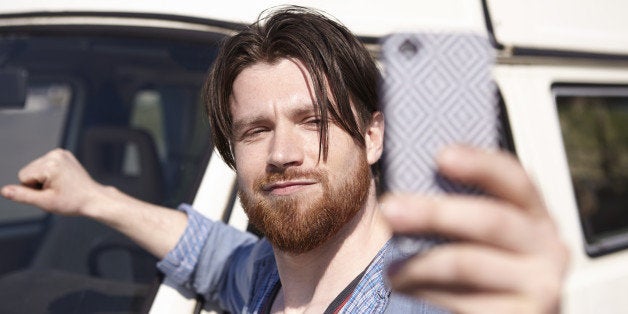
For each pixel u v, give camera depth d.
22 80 2.43
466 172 0.69
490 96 0.87
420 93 0.87
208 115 1.79
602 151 2.77
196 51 2.19
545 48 2.54
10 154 2.47
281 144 1.55
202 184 2.01
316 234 1.57
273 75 1.60
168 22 2.16
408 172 0.85
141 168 2.31
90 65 2.37
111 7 2.26
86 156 2.47
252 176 1.62
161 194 2.22
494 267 0.70
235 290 1.95
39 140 2.50
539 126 2.43
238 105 1.65
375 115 1.69
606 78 2.79
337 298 1.61
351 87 1.62
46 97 2.47
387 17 2.20
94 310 2.01
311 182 1.56
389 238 1.70
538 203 0.71
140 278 2.03
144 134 2.35
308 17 1.64
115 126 2.41
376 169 1.73
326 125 1.56
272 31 1.62
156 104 2.31
